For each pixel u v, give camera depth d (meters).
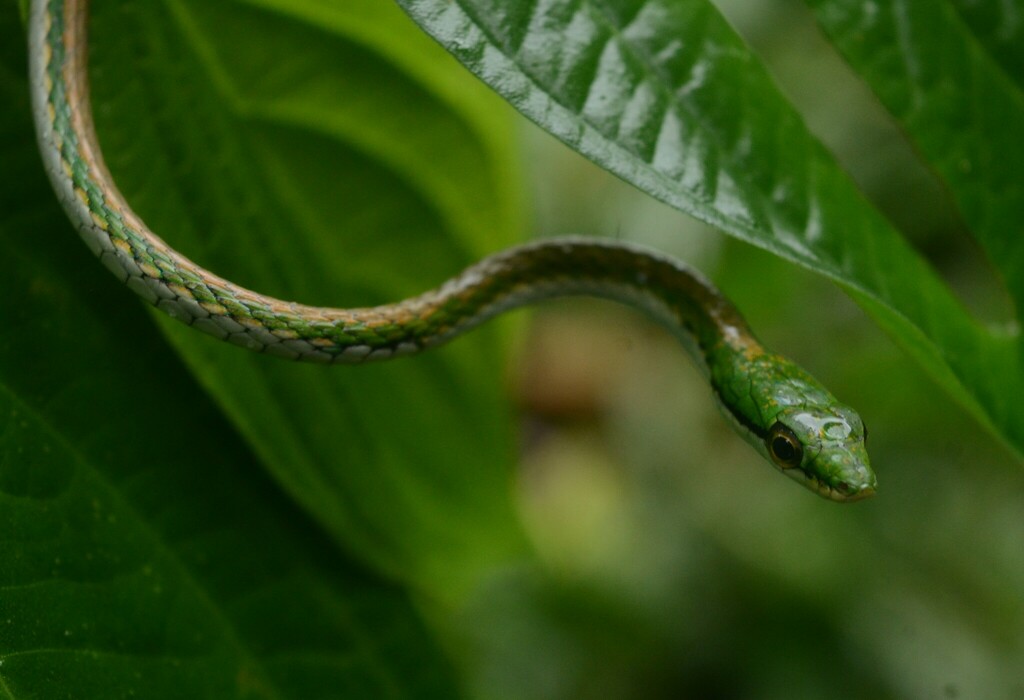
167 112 0.33
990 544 0.45
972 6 0.34
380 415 0.36
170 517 0.33
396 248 0.37
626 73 0.32
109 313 0.33
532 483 0.45
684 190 0.32
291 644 0.34
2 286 0.33
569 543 0.45
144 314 0.34
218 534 0.34
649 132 0.32
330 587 0.34
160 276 0.33
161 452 0.33
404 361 0.36
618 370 0.45
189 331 0.33
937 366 0.32
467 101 0.36
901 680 0.44
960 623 0.45
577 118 0.32
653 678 0.45
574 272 0.36
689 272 0.37
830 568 0.45
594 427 0.45
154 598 0.33
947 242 0.44
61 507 0.33
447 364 0.37
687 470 0.46
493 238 0.37
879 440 0.45
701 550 0.45
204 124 0.34
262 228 0.35
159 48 0.33
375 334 0.34
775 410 0.36
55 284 0.33
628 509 0.45
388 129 0.36
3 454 0.32
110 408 0.33
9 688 0.32
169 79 0.34
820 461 0.35
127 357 0.33
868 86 0.34
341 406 0.35
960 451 0.45
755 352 0.36
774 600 0.45
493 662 0.44
